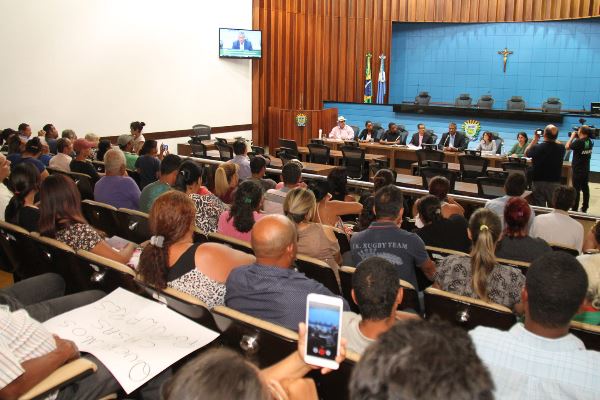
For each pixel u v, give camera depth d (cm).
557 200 388
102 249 279
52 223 279
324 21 1441
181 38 1142
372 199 387
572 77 1349
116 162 442
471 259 256
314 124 1287
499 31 1414
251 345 173
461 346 78
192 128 1184
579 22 1316
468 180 820
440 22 1456
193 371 84
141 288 218
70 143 604
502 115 1139
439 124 1220
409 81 1552
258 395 82
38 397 157
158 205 227
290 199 302
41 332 171
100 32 984
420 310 260
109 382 182
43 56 900
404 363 75
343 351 126
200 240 310
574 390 146
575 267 149
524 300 157
